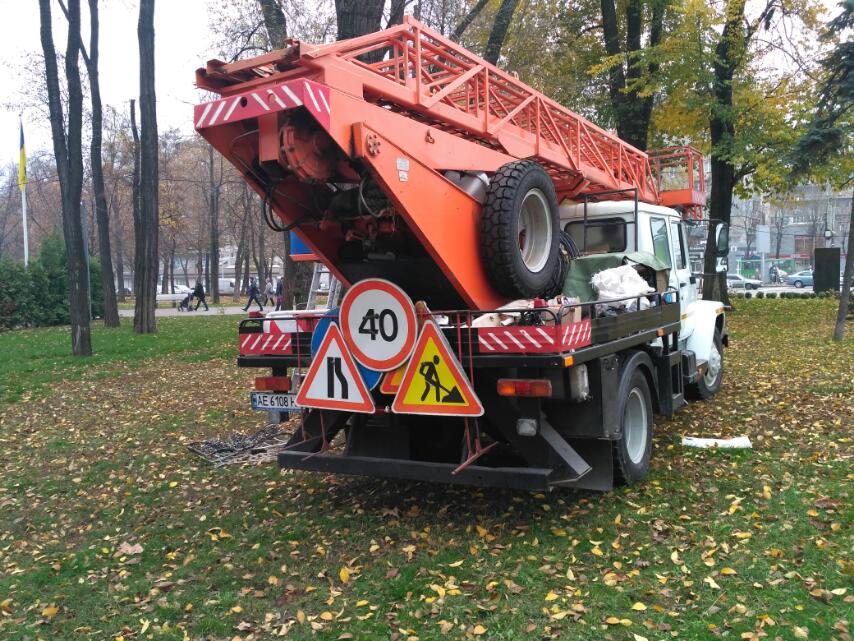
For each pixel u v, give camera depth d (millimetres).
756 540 4211
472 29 17750
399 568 4168
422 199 4477
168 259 65438
